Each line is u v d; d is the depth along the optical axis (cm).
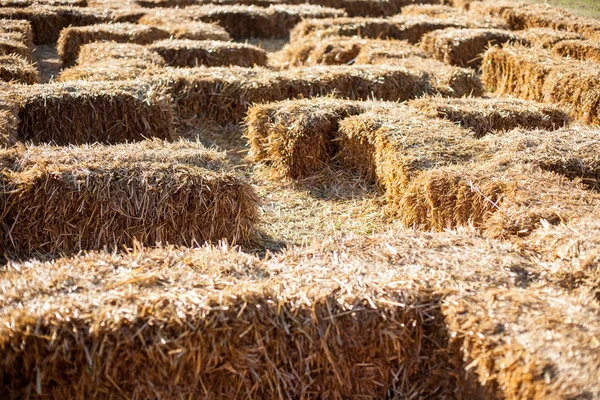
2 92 680
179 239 490
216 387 309
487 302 319
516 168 499
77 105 686
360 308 321
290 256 384
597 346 278
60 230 473
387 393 335
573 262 353
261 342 311
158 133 720
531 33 1114
